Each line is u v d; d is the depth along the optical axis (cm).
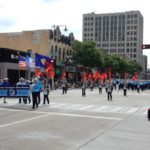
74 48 7394
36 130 1221
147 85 7244
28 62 4534
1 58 4622
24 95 2306
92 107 2244
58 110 1967
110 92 3077
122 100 3084
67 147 943
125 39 18712
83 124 1417
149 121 1570
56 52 6744
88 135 1148
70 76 7406
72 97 3356
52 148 925
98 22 19138
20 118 1554
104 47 19125
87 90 5606
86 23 19338
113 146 974
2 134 1122
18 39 6094
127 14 18662
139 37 18912
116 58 11750
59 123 1427
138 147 970
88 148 935
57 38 6788
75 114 1786
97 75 5978
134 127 1366
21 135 1110
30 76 5097
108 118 1653
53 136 1111
